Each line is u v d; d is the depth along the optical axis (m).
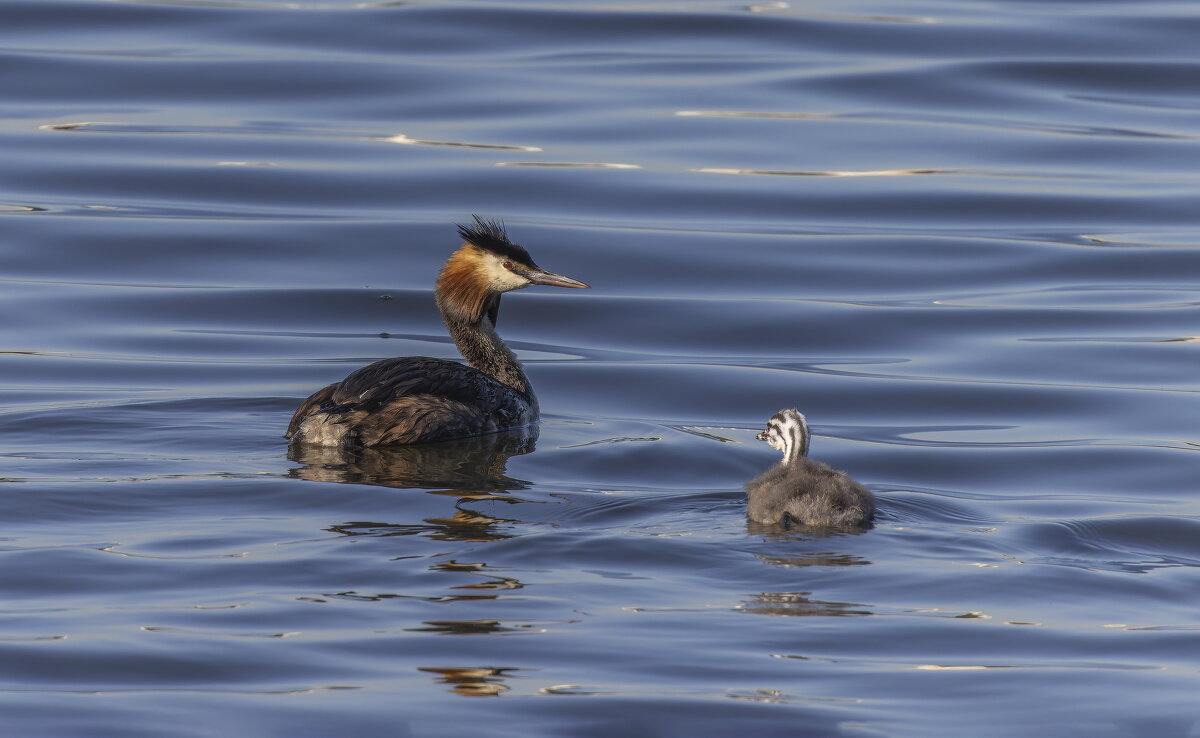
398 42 29.09
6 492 11.91
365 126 25.31
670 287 20.20
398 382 14.28
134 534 11.02
